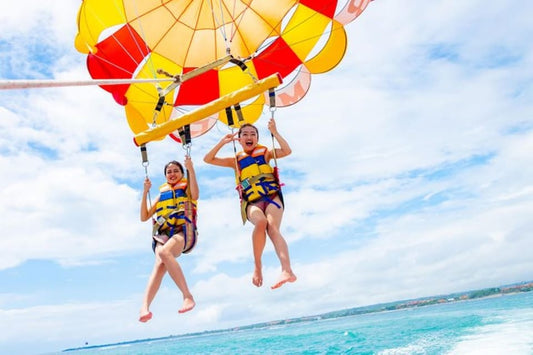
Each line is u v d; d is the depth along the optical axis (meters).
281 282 4.30
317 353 12.45
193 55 7.56
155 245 5.03
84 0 6.34
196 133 7.71
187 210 5.08
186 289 4.64
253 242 4.76
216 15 7.48
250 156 5.36
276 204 5.02
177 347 31.38
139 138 5.16
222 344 25.34
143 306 4.60
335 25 6.91
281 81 5.14
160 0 7.14
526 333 10.25
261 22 7.47
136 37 7.14
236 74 7.72
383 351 10.91
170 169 5.40
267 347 17.47
